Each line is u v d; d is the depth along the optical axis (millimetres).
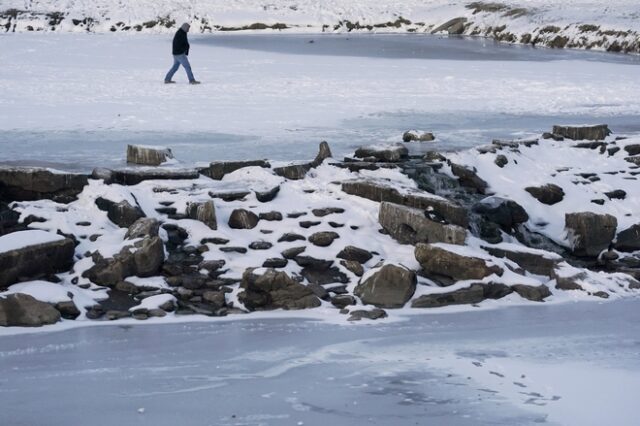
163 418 10141
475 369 11898
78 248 15867
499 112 28844
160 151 19844
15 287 14367
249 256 16094
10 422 10000
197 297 14922
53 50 51562
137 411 10336
